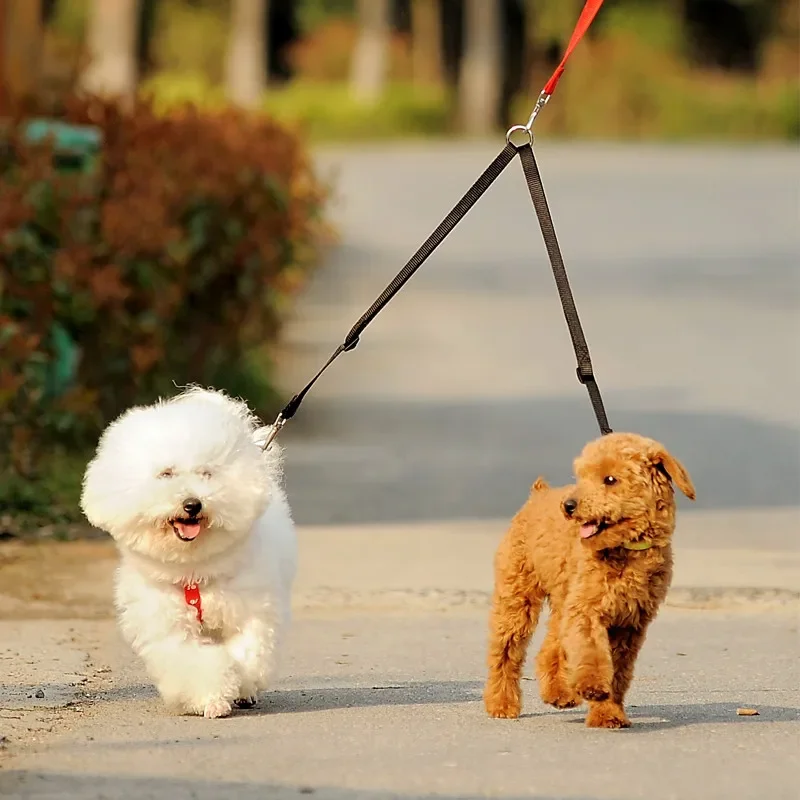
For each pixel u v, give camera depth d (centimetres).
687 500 1555
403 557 1291
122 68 6831
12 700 864
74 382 1588
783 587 1195
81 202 1551
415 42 9288
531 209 4800
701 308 3091
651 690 904
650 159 6700
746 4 9188
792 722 821
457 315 2984
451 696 885
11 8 2061
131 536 816
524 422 1972
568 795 684
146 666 850
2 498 1378
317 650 1011
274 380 2162
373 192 5081
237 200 1822
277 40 9262
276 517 880
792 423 1989
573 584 794
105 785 697
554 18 8712
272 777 709
